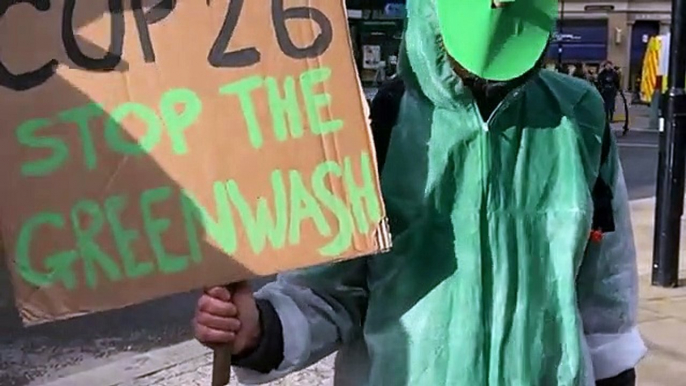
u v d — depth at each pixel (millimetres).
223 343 1733
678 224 6695
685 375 4895
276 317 1812
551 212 1851
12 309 6359
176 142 1613
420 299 1830
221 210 1633
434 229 1826
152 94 1604
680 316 5965
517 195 1832
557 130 1857
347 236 1712
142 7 1604
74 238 1538
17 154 1511
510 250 1821
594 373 2027
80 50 1559
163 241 1593
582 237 1849
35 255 1514
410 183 1824
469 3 1699
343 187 1716
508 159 1831
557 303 1843
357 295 1907
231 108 1653
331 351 1920
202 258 1618
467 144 1808
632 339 2068
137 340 5801
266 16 1686
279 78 1689
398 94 1861
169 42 1619
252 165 1660
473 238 1808
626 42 40906
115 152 1570
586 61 40688
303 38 1708
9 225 1500
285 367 1838
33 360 5461
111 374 5199
